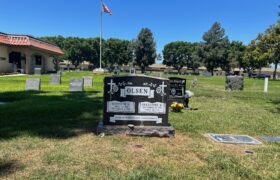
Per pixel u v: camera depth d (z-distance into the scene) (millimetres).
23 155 4938
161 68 111938
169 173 4324
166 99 6598
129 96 6551
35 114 8531
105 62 95312
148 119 6602
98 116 8477
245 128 7695
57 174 4172
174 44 100875
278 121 8836
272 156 5305
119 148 5484
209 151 5496
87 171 4324
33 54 41719
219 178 4234
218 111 10477
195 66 92688
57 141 5828
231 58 86375
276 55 22750
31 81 16125
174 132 6504
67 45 93125
